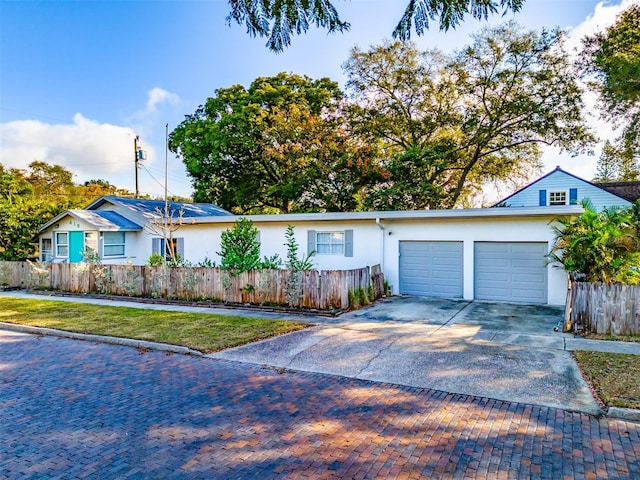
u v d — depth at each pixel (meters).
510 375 6.30
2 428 4.82
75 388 6.14
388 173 24.31
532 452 4.14
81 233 19.30
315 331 9.21
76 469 3.92
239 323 10.04
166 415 5.13
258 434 4.59
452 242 13.53
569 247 10.37
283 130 25.80
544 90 23.89
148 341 8.55
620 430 4.61
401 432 4.60
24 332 10.00
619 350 7.34
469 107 26.28
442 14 3.49
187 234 18.41
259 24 3.76
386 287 14.22
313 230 15.60
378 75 27.36
